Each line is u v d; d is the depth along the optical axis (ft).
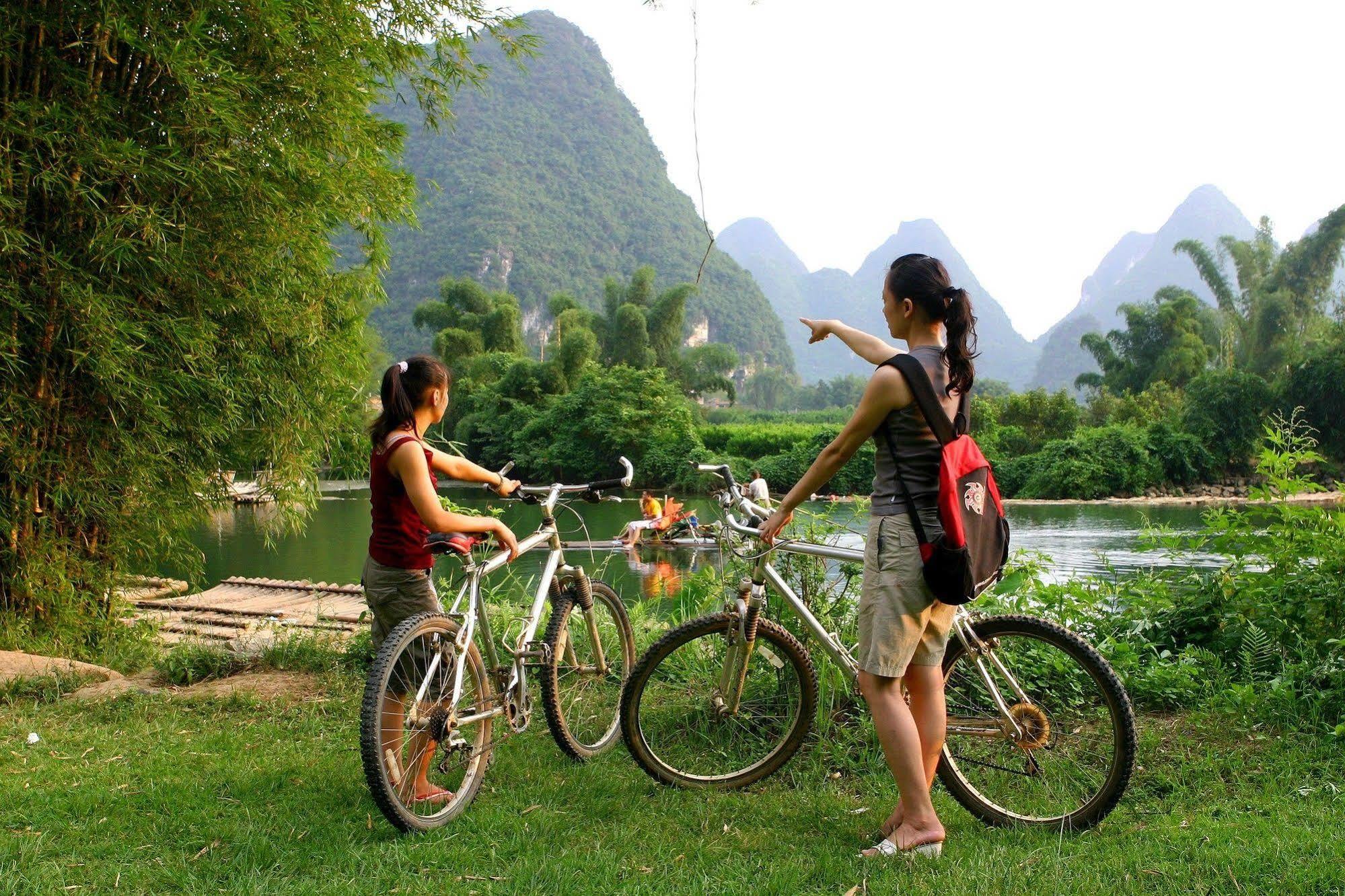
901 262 8.72
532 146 640.58
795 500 9.11
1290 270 184.44
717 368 194.80
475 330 183.73
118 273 17.39
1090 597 15.24
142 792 9.62
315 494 22.67
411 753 9.06
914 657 8.81
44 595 18.33
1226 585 14.46
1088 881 7.47
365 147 21.26
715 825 9.05
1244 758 10.39
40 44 17.22
